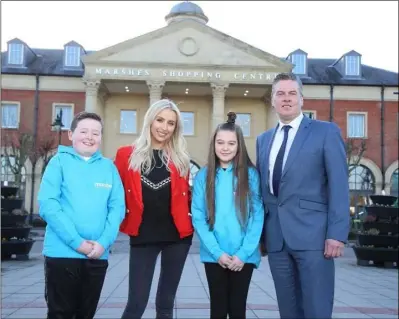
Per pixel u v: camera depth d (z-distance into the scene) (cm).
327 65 4438
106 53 3584
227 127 492
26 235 1556
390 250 1470
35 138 3666
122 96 4025
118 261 1515
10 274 1202
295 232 465
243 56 3662
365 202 3941
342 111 4034
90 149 457
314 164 471
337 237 448
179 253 506
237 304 476
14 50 4019
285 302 480
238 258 464
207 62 3647
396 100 4044
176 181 504
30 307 783
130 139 3997
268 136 514
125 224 502
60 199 443
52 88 3900
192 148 3994
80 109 3900
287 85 480
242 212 477
